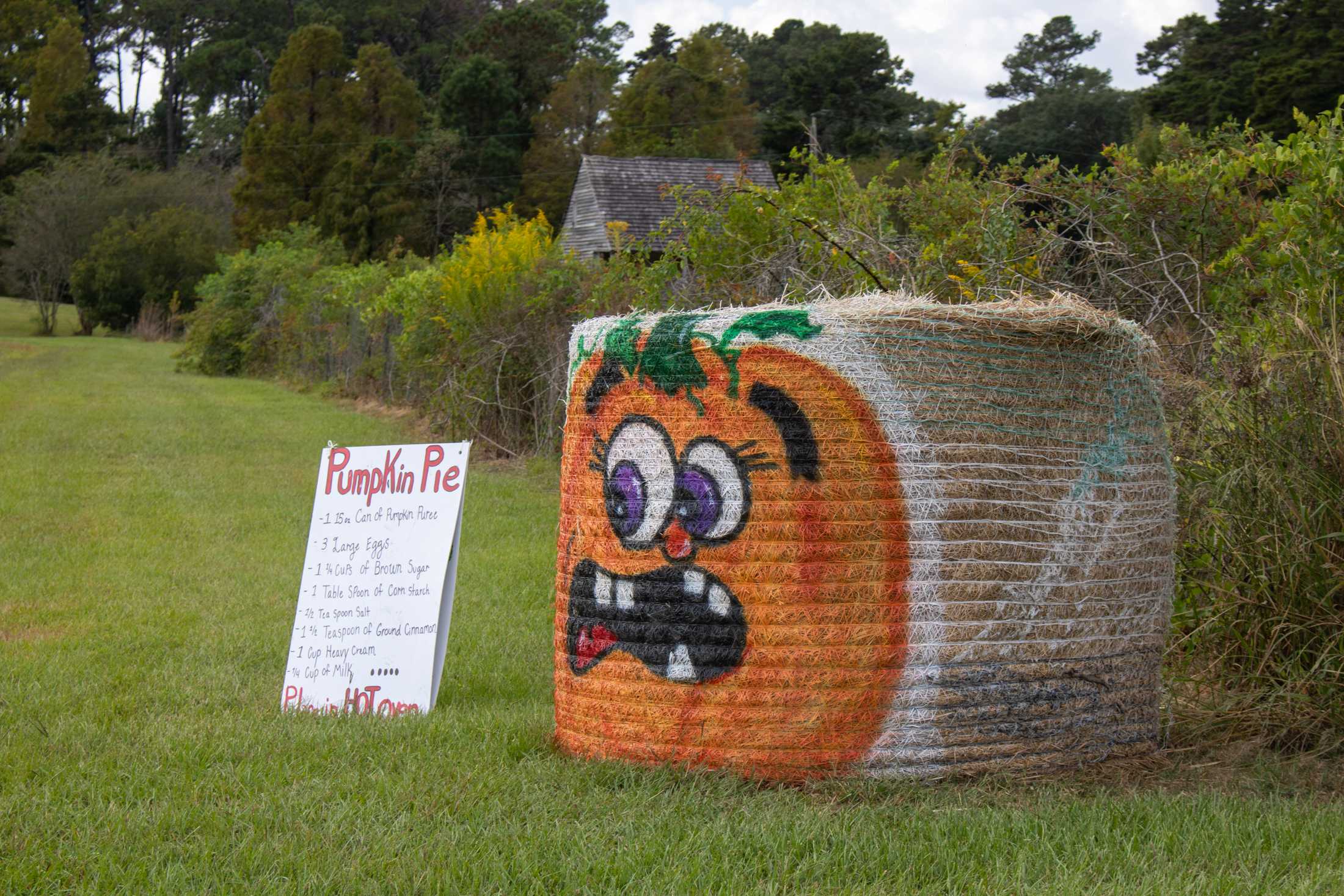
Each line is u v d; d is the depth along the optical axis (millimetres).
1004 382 3951
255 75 83312
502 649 6016
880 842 3348
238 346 28234
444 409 15000
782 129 44312
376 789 3877
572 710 4211
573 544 4219
